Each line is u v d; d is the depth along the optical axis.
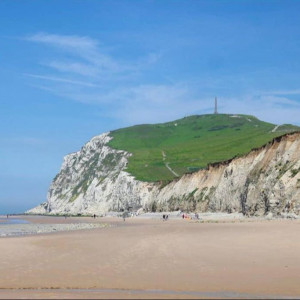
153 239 38.22
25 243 37.00
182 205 124.75
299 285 18.41
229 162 116.62
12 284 20.12
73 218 151.50
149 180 183.12
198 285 18.77
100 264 25.23
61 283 20.14
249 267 22.69
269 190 78.31
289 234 36.38
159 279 20.39
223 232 42.72
